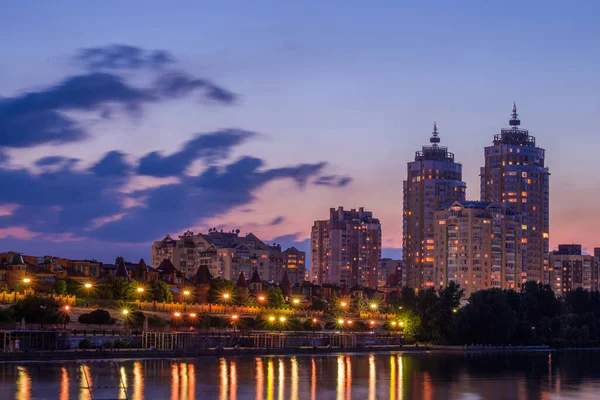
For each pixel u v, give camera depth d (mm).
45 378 190625
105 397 171750
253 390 192875
